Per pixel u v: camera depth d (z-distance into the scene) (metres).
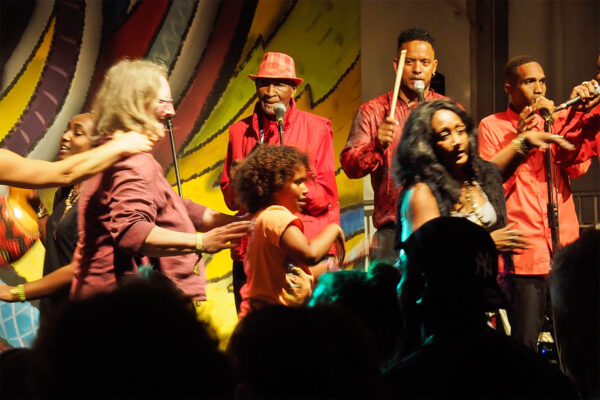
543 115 4.21
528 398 1.73
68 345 1.20
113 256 2.94
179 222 3.09
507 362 1.77
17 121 5.50
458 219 1.92
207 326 1.34
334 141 6.14
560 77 6.47
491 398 1.73
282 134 4.06
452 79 6.43
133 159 2.92
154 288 1.29
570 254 1.70
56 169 2.75
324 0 6.12
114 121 2.98
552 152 4.38
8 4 5.46
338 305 1.54
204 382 1.26
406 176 3.11
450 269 1.84
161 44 5.79
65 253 3.30
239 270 4.17
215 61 5.91
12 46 5.48
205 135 5.91
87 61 5.63
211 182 5.93
